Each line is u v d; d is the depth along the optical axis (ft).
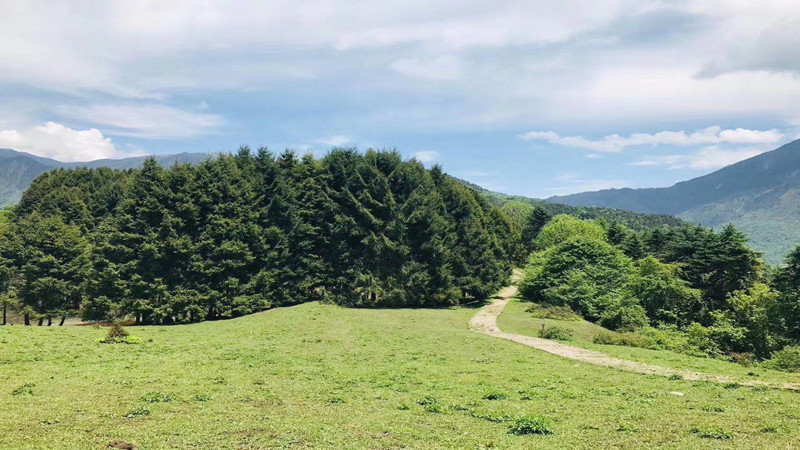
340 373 78.79
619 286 214.28
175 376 71.05
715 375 84.89
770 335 162.61
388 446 41.47
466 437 44.27
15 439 40.04
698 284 240.53
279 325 148.56
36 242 192.34
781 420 50.60
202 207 194.59
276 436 43.60
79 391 59.41
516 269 377.09
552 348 117.70
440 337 132.36
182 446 40.01
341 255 216.33
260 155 225.35
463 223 245.65
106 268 180.65
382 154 243.19
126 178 268.62
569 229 313.12
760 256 237.86
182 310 180.24
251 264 201.46
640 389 68.90
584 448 40.68
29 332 111.55
